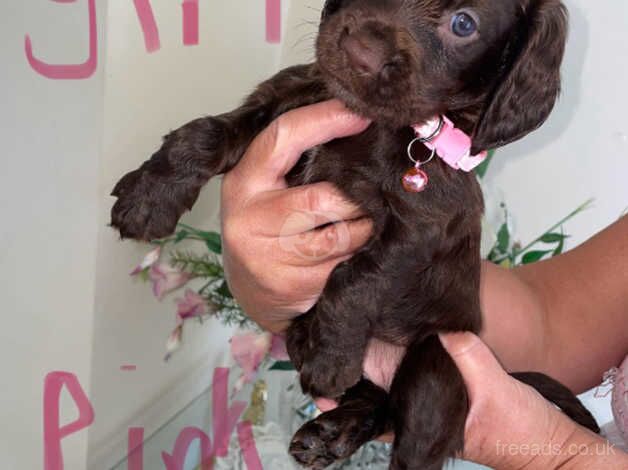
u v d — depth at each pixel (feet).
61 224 1.17
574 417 1.10
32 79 1.11
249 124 1.02
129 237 1.01
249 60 1.46
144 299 1.34
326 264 0.98
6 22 1.08
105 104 1.13
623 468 0.91
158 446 1.41
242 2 1.40
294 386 1.41
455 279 1.02
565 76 1.65
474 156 0.96
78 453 1.25
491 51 0.96
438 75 0.94
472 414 0.94
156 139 1.26
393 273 0.97
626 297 1.21
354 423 1.00
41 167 1.14
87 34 1.10
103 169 1.15
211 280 1.29
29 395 1.20
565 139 1.69
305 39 1.30
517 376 1.11
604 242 1.28
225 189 0.98
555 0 0.97
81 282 1.20
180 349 1.45
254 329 1.28
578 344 1.21
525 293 1.21
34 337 1.19
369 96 0.90
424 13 0.93
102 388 1.31
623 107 1.61
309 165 1.01
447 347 0.99
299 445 0.98
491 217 1.35
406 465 1.00
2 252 1.14
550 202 1.73
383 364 1.06
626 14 1.57
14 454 1.21
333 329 0.98
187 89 1.31
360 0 0.93
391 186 0.97
